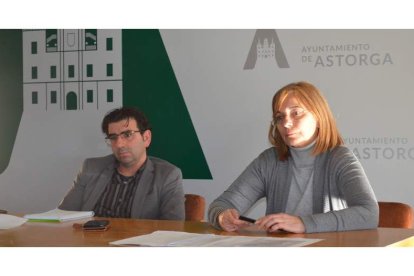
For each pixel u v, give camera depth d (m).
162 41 4.36
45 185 4.69
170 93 4.35
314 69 4.01
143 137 3.01
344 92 3.94
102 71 4.52
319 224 1.97
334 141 2.43
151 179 2.96
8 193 4.78
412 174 3.82
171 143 4.36
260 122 4.14
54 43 4.63
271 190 2.52
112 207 2.96
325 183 2.39
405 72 3.83
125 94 4.46
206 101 4.27
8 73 4.74
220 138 4.24
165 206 2.88
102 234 2.04
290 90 2.42
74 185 3.10
